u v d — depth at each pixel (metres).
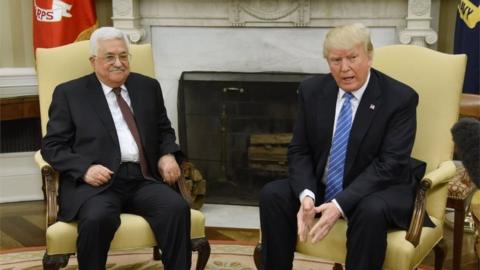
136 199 2.25
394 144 2.00
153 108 2.43
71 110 2.30
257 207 3.70
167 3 3.60
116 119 2.35
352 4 3.40
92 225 2.03
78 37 3.54
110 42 2.27
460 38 3.24
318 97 2.12
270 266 2.08
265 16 3.50
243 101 3.57
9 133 3.71
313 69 3.54
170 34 3.66
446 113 2.18
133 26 3.57
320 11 3.45
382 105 2.03
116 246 2.12
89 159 2.23
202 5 3.56
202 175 3.75
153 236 2.17
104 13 3.84
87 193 2.16
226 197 3.76
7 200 3.76
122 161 2.32
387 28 3.41
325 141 2.08
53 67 2.53
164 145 2.46
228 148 3.68
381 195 1.95
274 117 3.56
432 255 2.90
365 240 1.87
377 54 2.35
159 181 2.39
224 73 3.60
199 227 2.25
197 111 3.65
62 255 2.09
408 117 2.03
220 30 3.60
